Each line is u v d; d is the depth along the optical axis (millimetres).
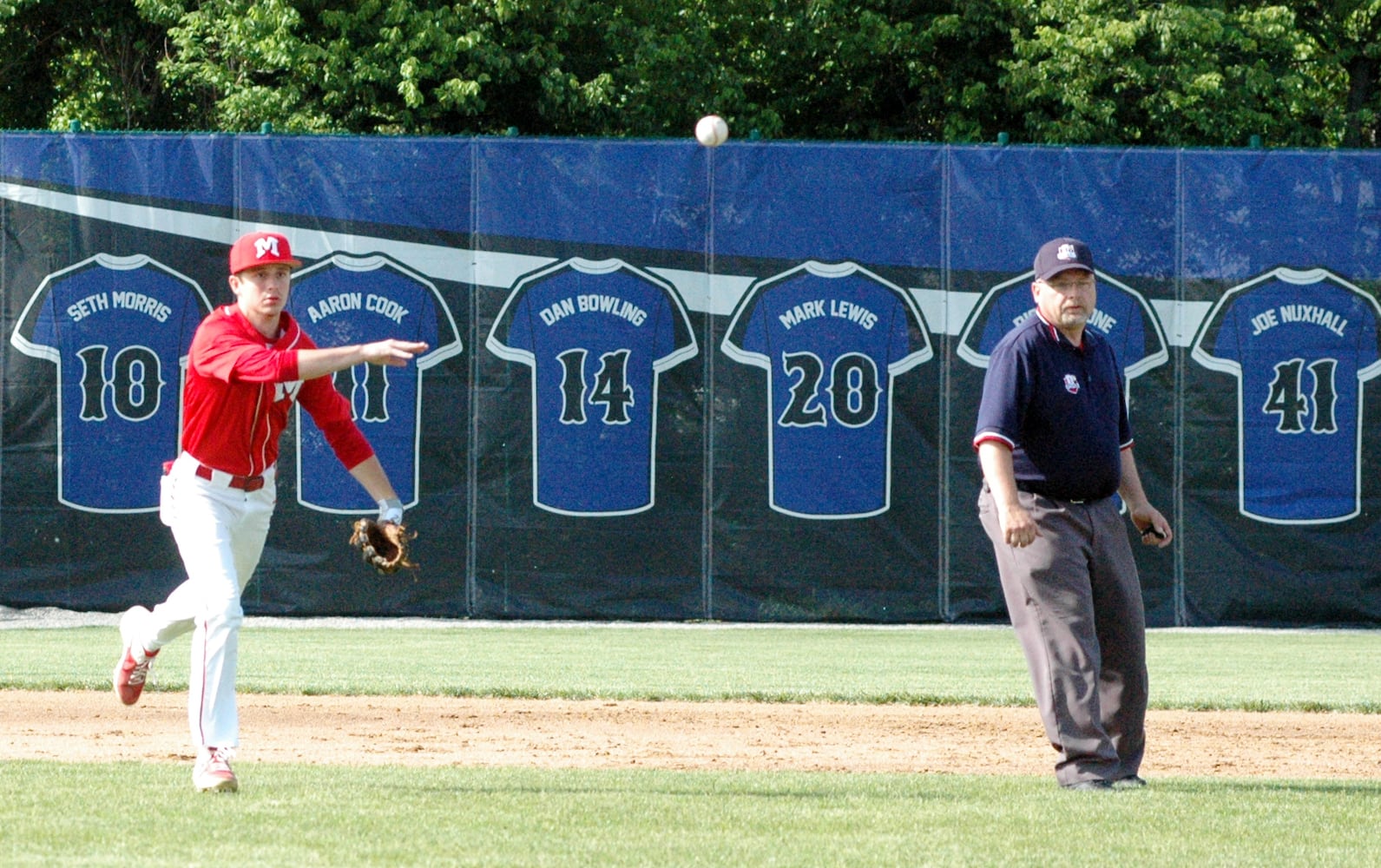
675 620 49562
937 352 49812
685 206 49812
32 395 48812
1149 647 44844
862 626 49125
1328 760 25531
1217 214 50094
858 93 82812
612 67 74938
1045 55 72875
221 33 69250
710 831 15797
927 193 50000
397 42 66875
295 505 49250
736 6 81750
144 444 49000
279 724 28469
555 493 49594
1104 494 19297
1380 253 49906
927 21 78500
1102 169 49969
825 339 49812
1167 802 18062
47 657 38562
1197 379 49969
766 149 49906
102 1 78312
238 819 15891
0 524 48719
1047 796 18484
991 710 31156
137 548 48875
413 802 17359
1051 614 19000
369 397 49469
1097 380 19156
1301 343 49875
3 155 48938
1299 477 49781
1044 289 18969
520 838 15102
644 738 27312
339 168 49562
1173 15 68938
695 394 49781
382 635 45438
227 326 17594
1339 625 49562
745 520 49688
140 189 49156
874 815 16938
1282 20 72625
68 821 15656
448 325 49688
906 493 49719
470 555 49469
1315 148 49969
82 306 48969
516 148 49781
